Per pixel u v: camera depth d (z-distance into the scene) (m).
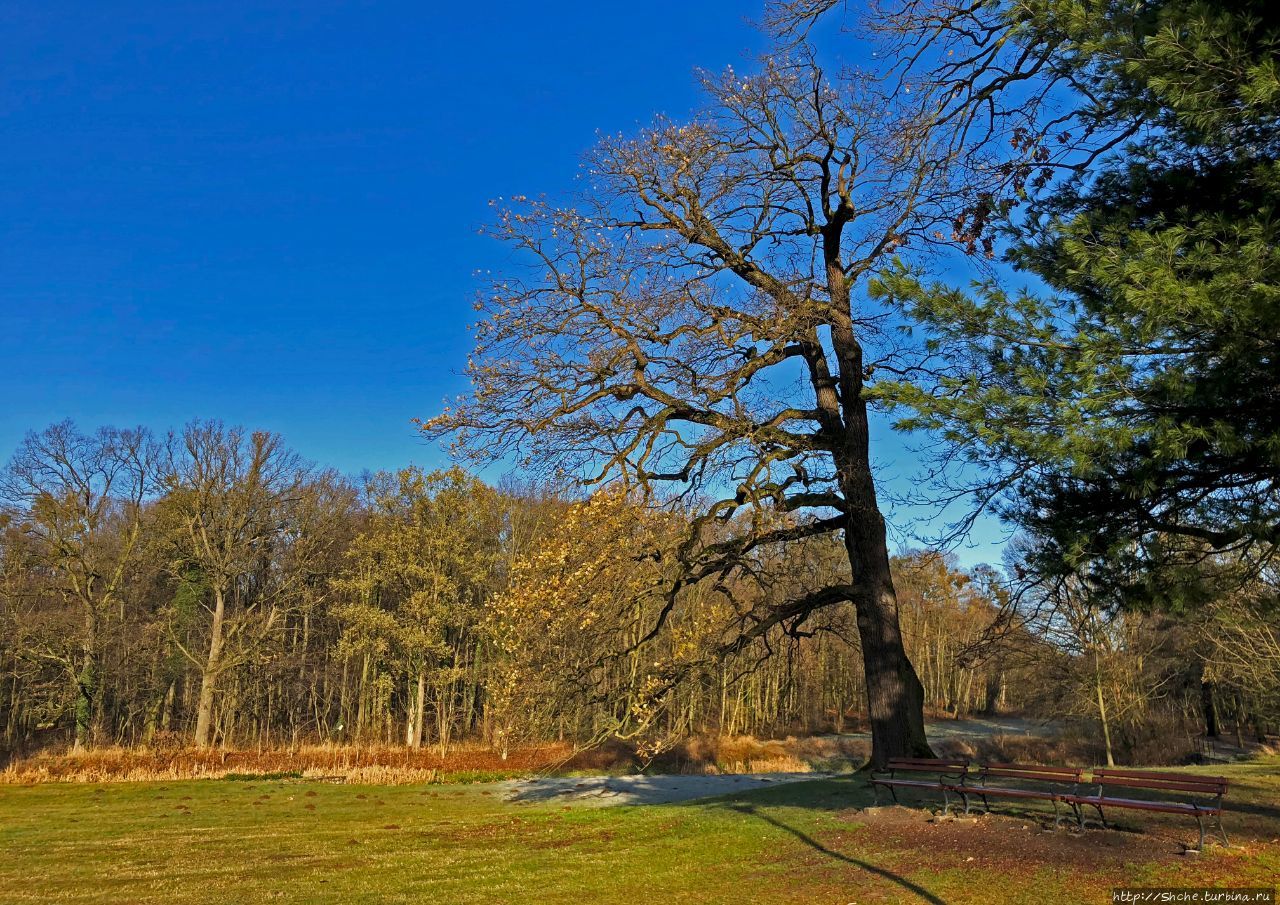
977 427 7.26
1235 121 6.57
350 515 45.50
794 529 15.01
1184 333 6.40
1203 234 6.75
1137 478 7.41
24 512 37.50
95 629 38.06
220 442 39.91
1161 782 9.36
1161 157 8.12
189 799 23.78
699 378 13.95
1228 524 7.66
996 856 9.03
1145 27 6.76
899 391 8.04
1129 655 30.28
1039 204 9.19
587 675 13.27
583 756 33.84
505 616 13.24
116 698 40.28
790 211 16.50
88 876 12.49
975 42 10.05
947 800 11.66
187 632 41.06
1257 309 5.74
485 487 38.38
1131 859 8.40
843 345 15.80
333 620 44.47
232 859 13.56
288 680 42.84
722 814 13.35
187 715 44.19
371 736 42.28
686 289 14.41
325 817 19.56
